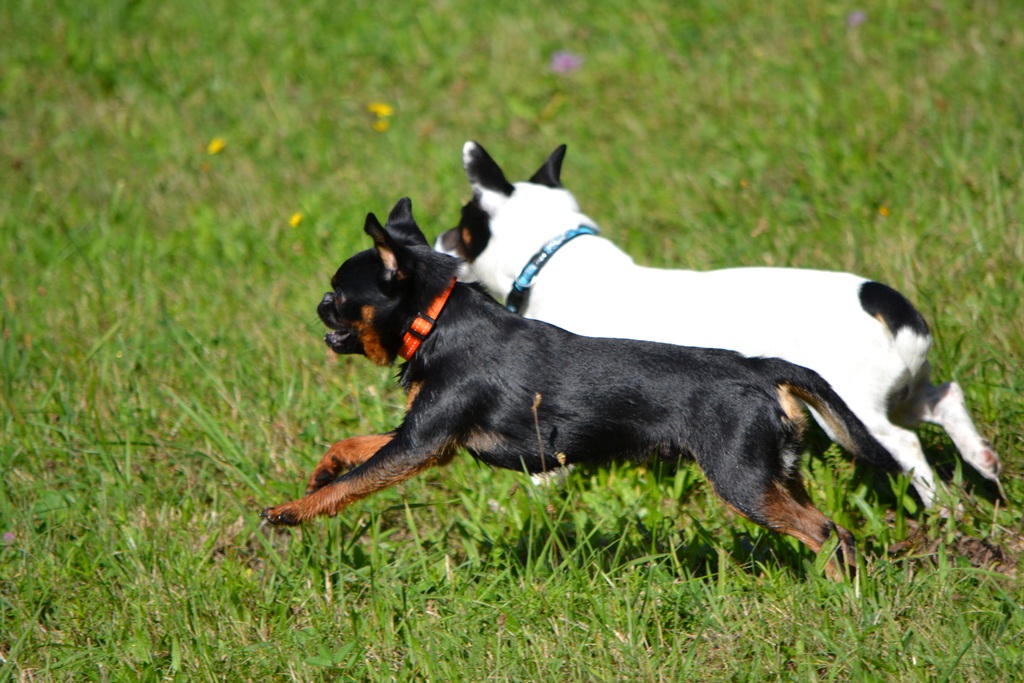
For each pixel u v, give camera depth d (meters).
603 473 8.18
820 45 15.52
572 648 6.32
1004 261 9.98
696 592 6.70
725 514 7.67
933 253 10.32
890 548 7.34
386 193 13.38
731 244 11.25
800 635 6.27
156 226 13.20
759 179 12.62
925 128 12.77
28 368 10.06
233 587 7.09
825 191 12.02
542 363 6.84
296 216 12.59
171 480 8.52
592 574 7.18
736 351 6.91
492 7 18.11
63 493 8.21
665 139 14.03
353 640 6.61
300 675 6.33
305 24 17.92
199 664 6.46
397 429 7.10
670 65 15.96
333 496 6.84
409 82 16.48
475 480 8.25
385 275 7.00
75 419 9.19
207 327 10.69
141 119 15.94
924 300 9.58
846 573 6.61
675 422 6.63
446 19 17.83
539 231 8.62
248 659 6.51
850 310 7.47
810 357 7.48
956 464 7.72
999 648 6.04
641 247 11.52
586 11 17.70
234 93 16.39
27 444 8.81
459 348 6.94
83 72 16.95
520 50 16.81
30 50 17.38
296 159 14.67
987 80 13.41
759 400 6.56
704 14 17.03
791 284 7.70
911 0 16.23
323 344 10.20
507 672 6.20
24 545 7.58
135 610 6.97
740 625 6.42
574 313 8.18
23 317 11.01
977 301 9.48
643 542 7.51
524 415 6.82
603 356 6.81
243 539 7.80
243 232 12.79
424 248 7.23
